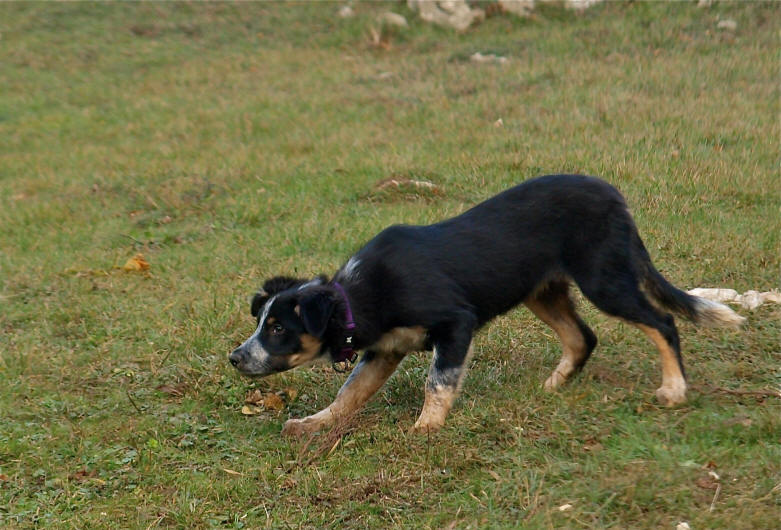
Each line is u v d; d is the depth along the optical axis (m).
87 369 8.24
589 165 13.01
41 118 20.14
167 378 8.05
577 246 7.27
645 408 7.05
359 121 17.33
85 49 25.27
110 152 17.03
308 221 11.98
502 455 6.40
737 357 7.98
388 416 7.29
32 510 6.10
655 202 11.69
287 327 6.82
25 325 9.49
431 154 14.36
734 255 10.05
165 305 9.69
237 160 15.23
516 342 8.48
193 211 13.27
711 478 5.91
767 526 5.34
